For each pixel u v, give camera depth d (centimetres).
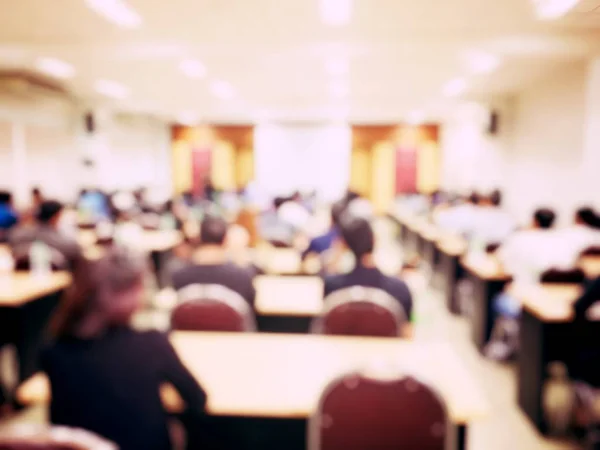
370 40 588
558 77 784
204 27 550
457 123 1444
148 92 1052
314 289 362
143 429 160
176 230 713
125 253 168
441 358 219
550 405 358
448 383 196
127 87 991
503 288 449
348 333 252
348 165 1669
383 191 1667
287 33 575
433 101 1156
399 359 217
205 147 1702
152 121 1584
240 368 207
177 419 235
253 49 632
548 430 326
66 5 485
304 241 546
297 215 656
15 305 356
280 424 234
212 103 1236
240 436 235
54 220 440
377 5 474
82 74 845
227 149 1697
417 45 596
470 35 562
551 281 373
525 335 349
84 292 158
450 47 592
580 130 684
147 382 162
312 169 1673
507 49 583
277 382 195
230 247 452
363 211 513
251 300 307
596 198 618
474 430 332
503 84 901
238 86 970
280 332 368
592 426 304
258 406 177
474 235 549
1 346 366
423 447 168
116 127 1341
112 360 158
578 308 288
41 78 892
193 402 171
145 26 553
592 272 388
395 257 930
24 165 941
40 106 983
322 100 1172
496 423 341
